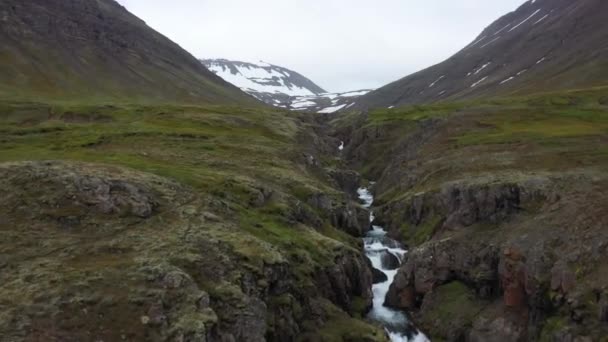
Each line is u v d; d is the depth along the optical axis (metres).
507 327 52.69
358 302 60.50
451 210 74.69
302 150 109.00
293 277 50.19
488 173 81.88
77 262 40.91
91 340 33.91
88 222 46.56
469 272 61.16
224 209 57.03
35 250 41.91
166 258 42.62
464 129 121.12
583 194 63.69
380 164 141.62
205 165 79.94
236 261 45.28
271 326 42.41
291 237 58.03
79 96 152.25
